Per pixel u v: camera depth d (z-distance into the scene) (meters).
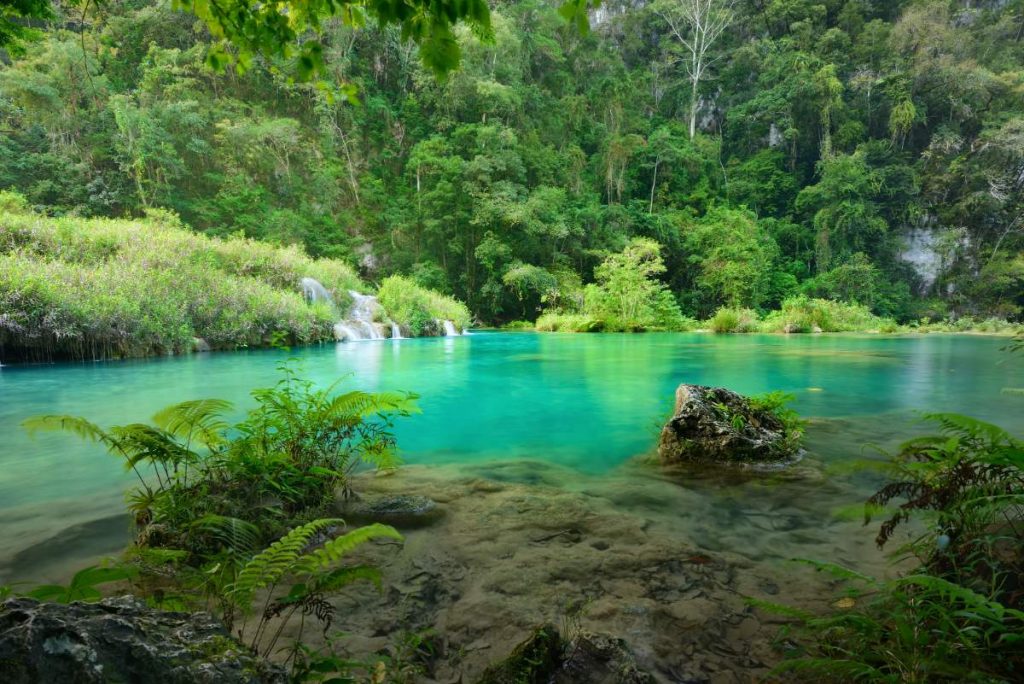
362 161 40.19
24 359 10.82
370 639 1.78
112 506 3.18
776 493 3.46
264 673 1.08
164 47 36.88
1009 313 40.03
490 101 37.97
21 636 0.87
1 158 28.31
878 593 2.05
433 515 2.99
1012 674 1.39
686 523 2.92
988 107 47.03
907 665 1.43
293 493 2.90
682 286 40.53
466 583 2.20
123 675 0.93
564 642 1.62
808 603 2.02
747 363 11.62
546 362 11.75
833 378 9.24
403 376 9.34
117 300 12.03
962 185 44.19
